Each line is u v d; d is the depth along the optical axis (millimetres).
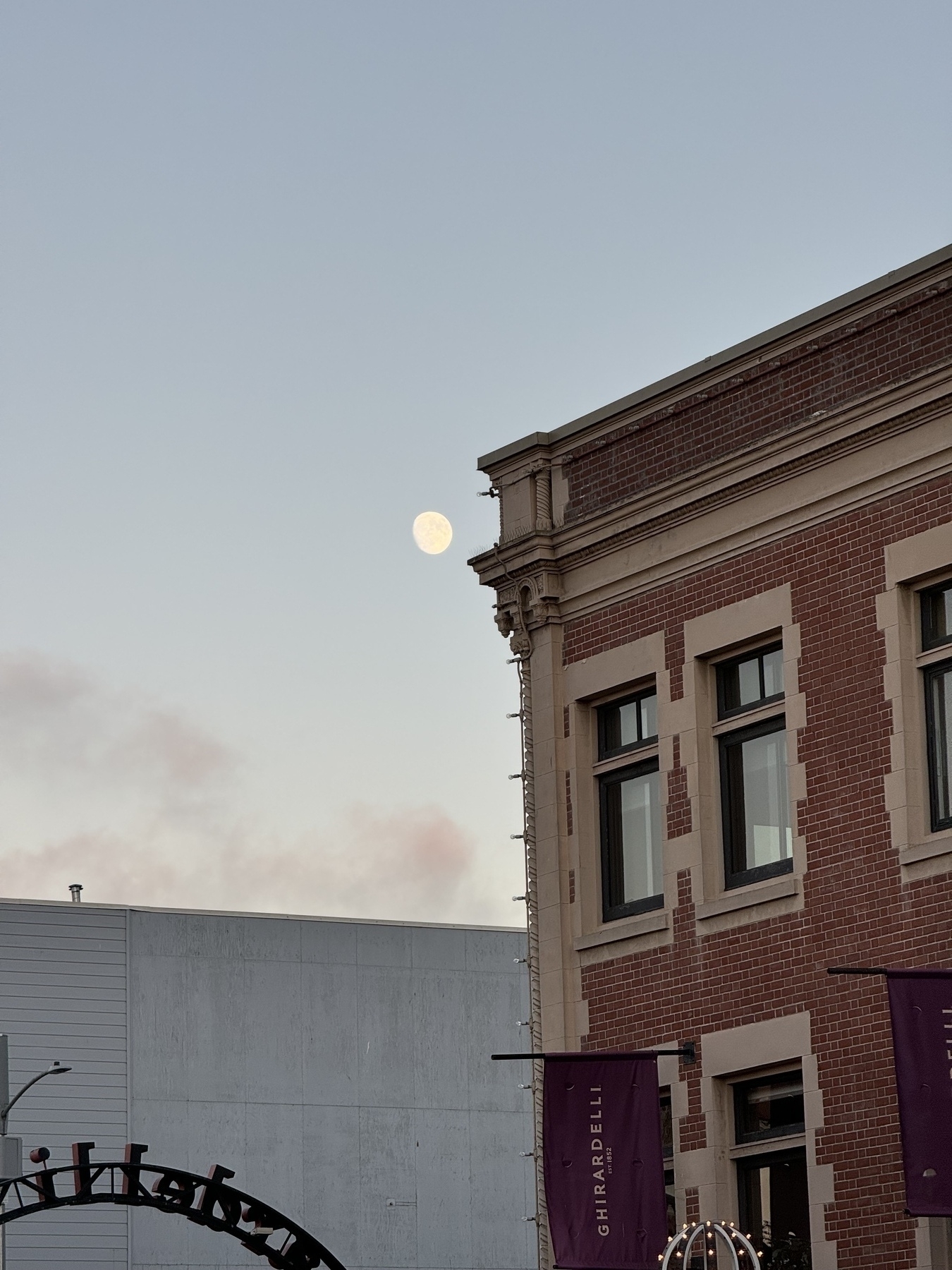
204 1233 51469
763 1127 22609
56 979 50906
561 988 24625
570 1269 22656
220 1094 52312
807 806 22328
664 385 24594
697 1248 22453
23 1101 49719
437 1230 54344
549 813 25172
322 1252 30719
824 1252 21375
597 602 25109
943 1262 20438
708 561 23828
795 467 22906
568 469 25828
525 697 25734
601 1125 22828
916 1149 19594
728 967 22875
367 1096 54219
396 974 55500
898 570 21750
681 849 23578
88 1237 49938
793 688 22672
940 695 21531
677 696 23922
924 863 21047
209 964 53031
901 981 19859
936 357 21734
